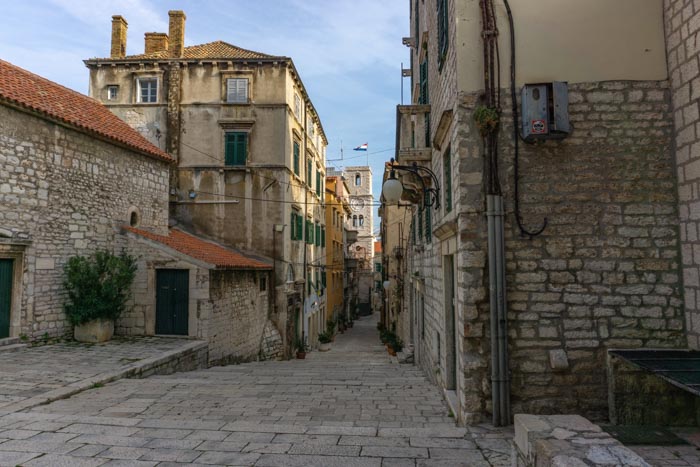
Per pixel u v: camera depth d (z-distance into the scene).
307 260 24.31
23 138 10.63
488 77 5.86
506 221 5.80
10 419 5.63
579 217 5.74
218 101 19.94
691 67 5.37
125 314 13.24
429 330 10.55
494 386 5.57
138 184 14.67
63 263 11.69
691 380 4.08
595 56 5.86
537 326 5.68
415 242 15.06
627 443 4.59
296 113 22.17
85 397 7.13
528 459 3.25
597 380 5.57
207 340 12.84
